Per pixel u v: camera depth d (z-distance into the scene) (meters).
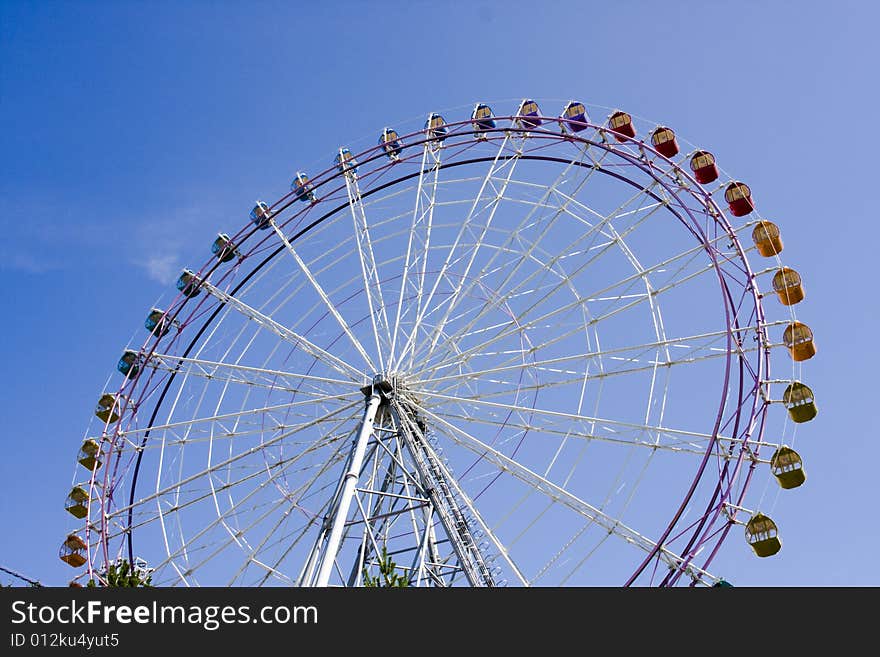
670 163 43.72
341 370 42.72
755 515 34.06
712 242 40.84
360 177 48.91
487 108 49.16
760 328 38.81
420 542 39.94
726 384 37.31
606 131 45.88
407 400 41.75
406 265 43.84
